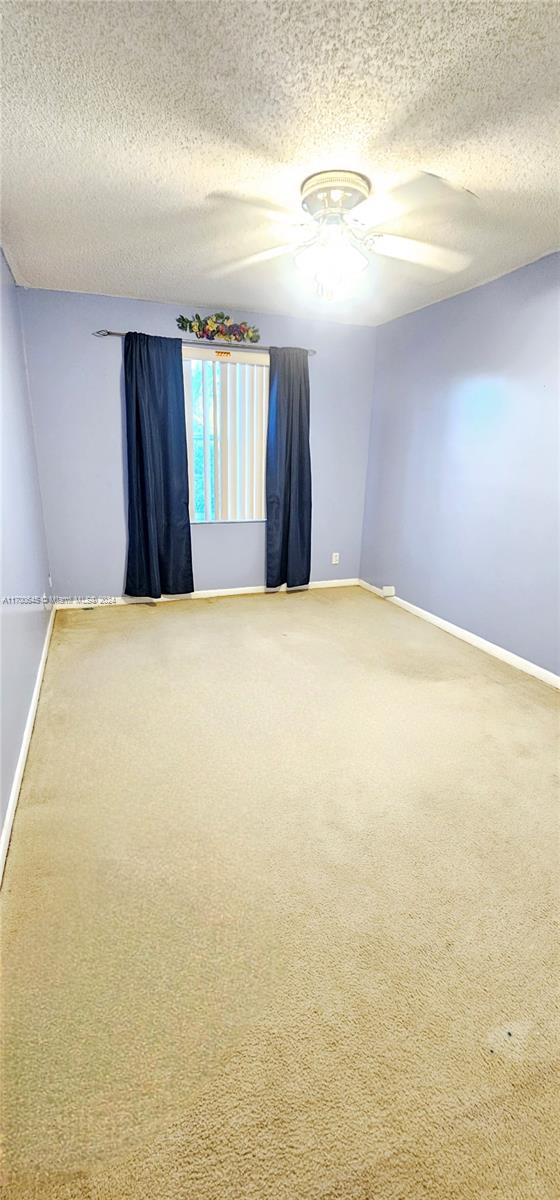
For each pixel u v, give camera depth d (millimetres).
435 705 2729
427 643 3551
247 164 1852
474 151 1764
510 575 3189
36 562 3137
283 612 4113
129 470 3891
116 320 3631
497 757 2291
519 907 1570
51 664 3076
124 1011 1259
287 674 3033
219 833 1821
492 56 1319
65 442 3740
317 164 1851
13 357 2908
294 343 4152
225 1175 983
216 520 4270
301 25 1228
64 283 3285
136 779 2084
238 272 3035
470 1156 1021
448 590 3748
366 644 3512
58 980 1324
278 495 4293
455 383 3508
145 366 3668
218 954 1404
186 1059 1165
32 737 2344
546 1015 1279
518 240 2541
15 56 1328
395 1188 973
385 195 2078
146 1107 1079
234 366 3988
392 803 1991
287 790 2047
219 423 4059
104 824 1848
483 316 3211
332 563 4863
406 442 4098
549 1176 996
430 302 3635
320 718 2574
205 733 2416
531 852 1775
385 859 1730
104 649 3305
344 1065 1163
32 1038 1197
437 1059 1180
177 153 1784
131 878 1631
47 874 1635
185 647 3371
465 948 1441
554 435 2809
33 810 1904
